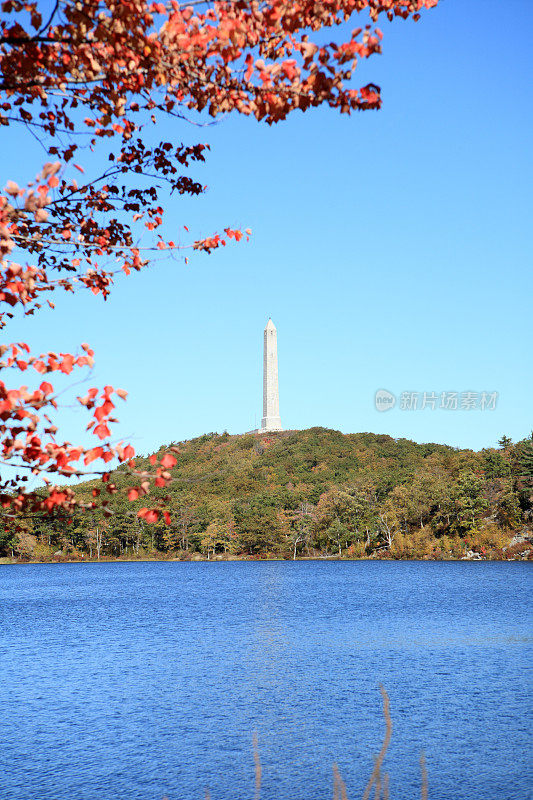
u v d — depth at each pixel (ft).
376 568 417.69
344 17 22.94
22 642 168.25
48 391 21.24
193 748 82.43
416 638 158.40
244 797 67.10
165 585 349.61
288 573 407.64
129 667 131.64
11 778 72.95
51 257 29.48
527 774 71.61
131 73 22.70
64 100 24.64
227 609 233.14
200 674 123.65
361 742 83.66
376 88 21.86
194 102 24.21
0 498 22.48
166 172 29.73
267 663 132.26
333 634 168.14
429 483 476.13
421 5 22.79
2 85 22.58
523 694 103.19
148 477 23.06
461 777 71.36
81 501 23.17
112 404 22.26
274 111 22.80
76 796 67.82
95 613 233.96
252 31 21.80
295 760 77.82
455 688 107.86
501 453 506.07
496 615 197.77
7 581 413.59
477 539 449.06
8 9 20.22
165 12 21.26
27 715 97.19
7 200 20.94
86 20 20.49
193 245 30.04
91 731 89.40
